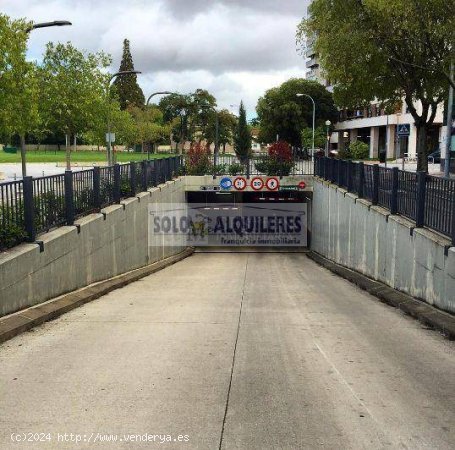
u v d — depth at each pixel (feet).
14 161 175.63
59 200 34.45
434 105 71.46
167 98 256.32
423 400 15.02
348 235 57.16
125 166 53.93
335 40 60.64
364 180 50.70
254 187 92.43
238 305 32.42
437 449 12.09
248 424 13.24
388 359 19.24
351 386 16.11
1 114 48.70
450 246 27.30
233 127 265.75
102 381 16.34
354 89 72.02
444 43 57.72
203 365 18.15
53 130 88.89
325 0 61.67
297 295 37.93
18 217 28.27
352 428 13.09
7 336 21.76
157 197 66.13
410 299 32.24
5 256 25.50
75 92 78.48
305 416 13.76
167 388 15.74
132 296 36.99
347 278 48.96
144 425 13.16
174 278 51.75
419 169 72.18
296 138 236.43
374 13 56.65
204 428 13.00
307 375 17.16
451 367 18.30
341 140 268.00
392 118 203.51
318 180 83.87
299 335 23.27
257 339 22.35
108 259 44.42
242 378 16.76
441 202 29.86
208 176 92.07
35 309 26.81
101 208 44.21
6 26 47.29
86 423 13.26
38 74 73.97
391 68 66.23
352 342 21.95
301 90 231.30
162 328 24.54
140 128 169.89
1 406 14.34
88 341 21.63
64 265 33.09
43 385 15.97
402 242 35.76
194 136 269.03
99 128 95.66
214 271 61.00
